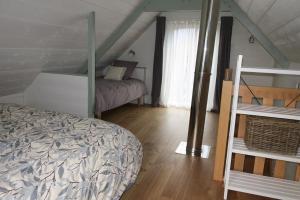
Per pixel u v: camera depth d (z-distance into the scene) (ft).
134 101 16.97
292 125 5.30
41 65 10.07
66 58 11.07
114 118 13.26
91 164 4.38
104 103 11.55
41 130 5.30
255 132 5.60
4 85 9.75
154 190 6.47
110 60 16.88
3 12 6.00
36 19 7.13
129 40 15.62
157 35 15.46
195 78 8.36
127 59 17.13
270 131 5.46
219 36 14.28
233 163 7.28
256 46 14.30
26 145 4.47
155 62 15.84
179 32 15.28
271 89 6.33
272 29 7.97
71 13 8.13
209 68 8.21
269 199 6.26
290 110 5.76
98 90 11.66
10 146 4.42
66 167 4.00
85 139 4.92
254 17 8.88
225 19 13.88
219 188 6.68
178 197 6.21
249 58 14.53
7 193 3.20
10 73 9.09
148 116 13.87
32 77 10.51
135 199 6.05
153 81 16.12
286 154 5.52
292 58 8.84
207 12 7.71
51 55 9.89
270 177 6.44
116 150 5.19
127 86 14.17
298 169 6.31
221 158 6.93
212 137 10.76
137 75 17.10
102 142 5.01
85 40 10.57
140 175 7.22
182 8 10.74
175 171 7.55
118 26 11.96
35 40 8.16
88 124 5.80
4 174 3.53
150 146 9.50
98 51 12.76
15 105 7.26
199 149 8.75
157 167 7.77
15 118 6.08
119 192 5.11
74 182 3.95
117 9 10.12
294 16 5.21
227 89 6.68
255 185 6.01
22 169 3.70
